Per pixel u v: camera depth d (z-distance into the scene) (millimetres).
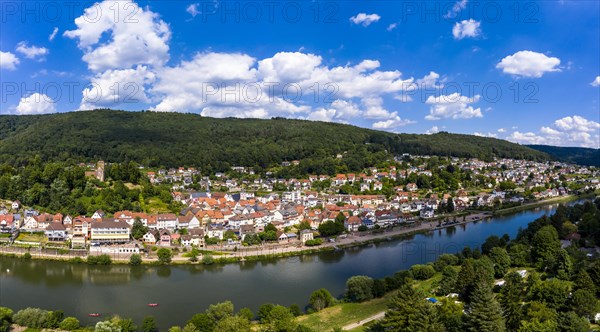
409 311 116625
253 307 160375
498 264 174500
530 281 146625
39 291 177250
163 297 171000
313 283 189000
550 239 180750
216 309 135875
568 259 161875
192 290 179500
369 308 153250
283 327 124750
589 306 122188
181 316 151500
